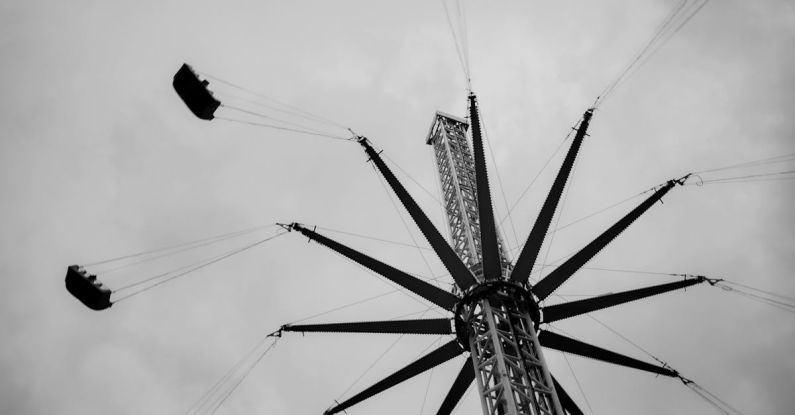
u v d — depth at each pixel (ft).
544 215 91.50
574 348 98.99
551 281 93.66
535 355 89.10
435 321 95.71
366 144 96.94
